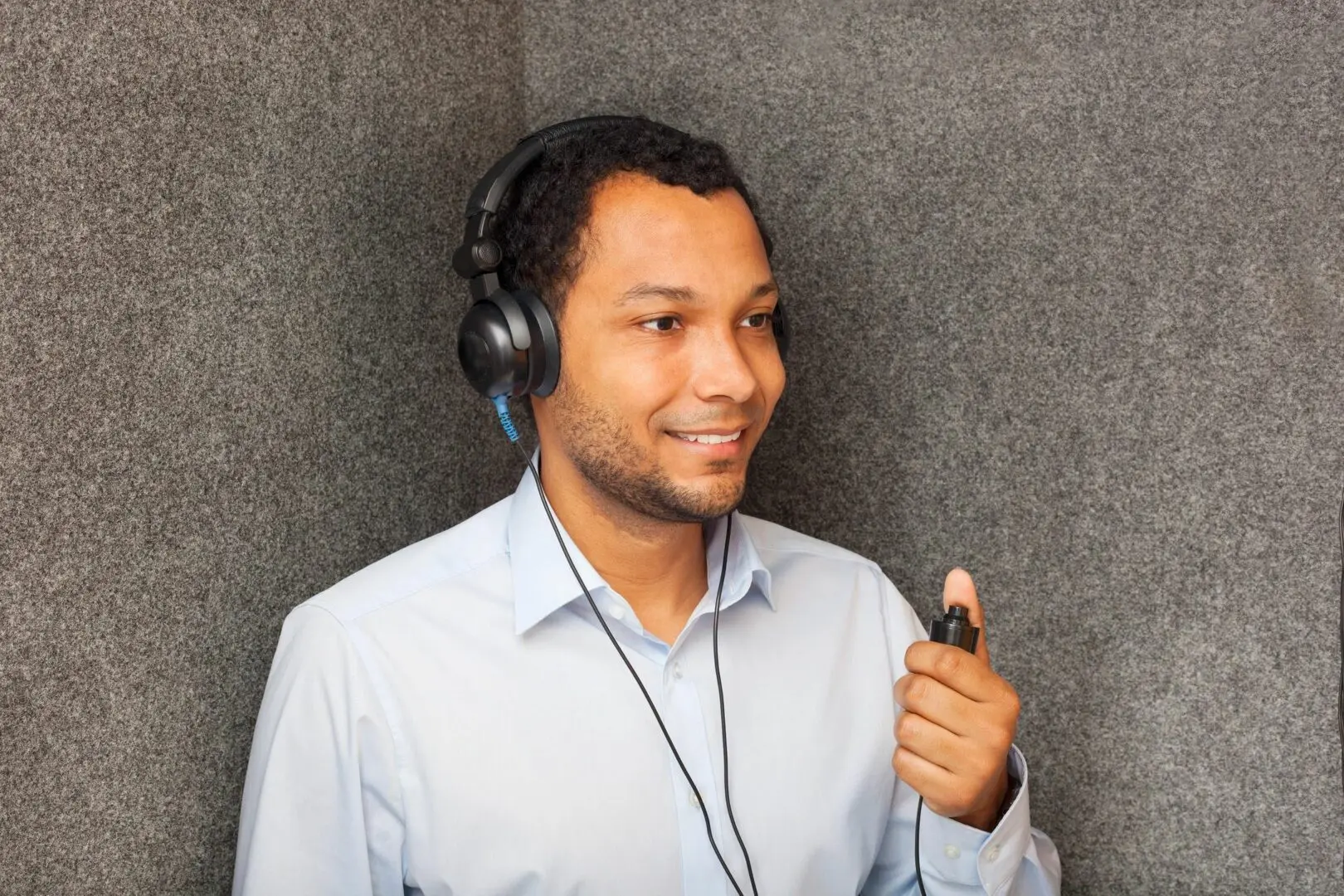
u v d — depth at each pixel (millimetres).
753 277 791
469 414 1130
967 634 785
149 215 781
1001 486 1066
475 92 1125
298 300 912
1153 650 1026
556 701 837
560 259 795
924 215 1067
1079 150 1014
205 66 817
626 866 820
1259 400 980
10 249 692
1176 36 979
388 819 824
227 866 870
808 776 887
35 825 727
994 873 865
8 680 706
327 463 949
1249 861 1011
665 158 798
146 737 798
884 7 1062
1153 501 1018
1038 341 1042
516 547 870
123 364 767
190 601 826
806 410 1132
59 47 716
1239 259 977
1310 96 949
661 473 791
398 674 823
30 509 712
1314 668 978
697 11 1128
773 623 928
